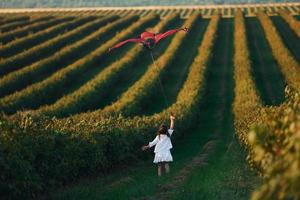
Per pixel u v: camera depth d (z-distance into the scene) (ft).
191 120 131.75
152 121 103.71
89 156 71.05
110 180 70.64
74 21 329.72
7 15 388.37
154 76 184.75
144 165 85.81
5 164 49.52
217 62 241.35
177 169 77.00
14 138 55.21
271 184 20.86
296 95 39.37
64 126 74.64
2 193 49.80
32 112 130.41
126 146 82.79
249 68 196.13
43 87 171.01
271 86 193.57
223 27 339.36
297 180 19.79
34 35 269.44
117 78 200.44
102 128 78.48
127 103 142.31
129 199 56.54
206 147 106.83
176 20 376.07
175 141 115.44
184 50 270.46
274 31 285.84
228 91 188.03
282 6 557.74
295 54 257.34
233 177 64.34
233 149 93.86
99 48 252.21
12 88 185.37
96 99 167.84
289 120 27.76
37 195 57.52
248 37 295.69
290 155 22.00
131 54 236.02
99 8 627.87
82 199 57.52
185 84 172.45
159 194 58.18
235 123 117.39
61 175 63.46
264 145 28.07
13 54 248.73
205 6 601.21
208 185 60.54
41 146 59.67
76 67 207.21
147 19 353.92
